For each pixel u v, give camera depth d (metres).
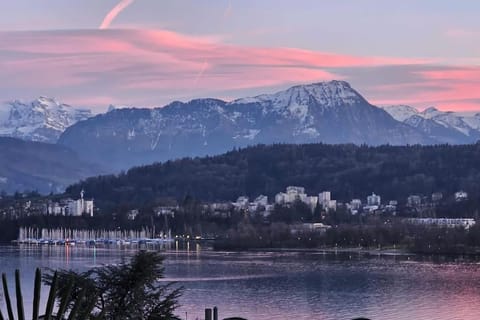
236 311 176.88
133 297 50.50
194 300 192.75
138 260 51.41
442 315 176.38
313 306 189.50
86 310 29.27
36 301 27.84
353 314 176.38
